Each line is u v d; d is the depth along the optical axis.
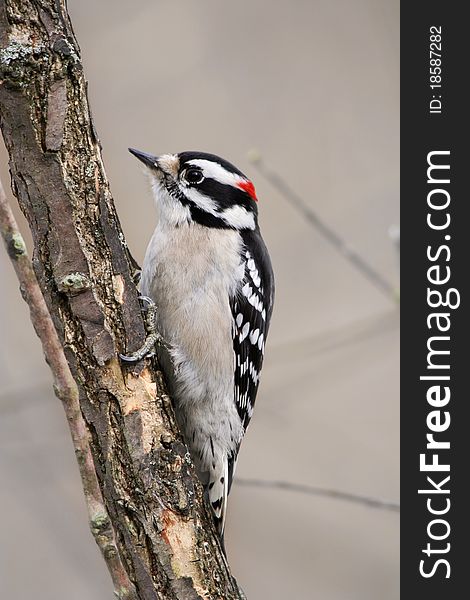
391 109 14.34
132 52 14.09
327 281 13.73
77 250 6.36
